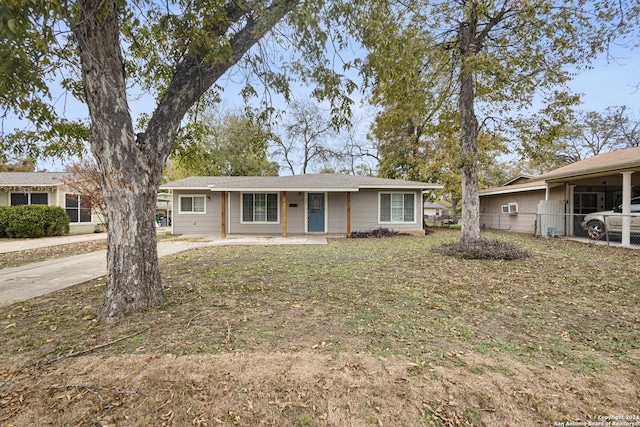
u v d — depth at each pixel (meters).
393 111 9.71
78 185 14.33
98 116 3.30
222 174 24.84
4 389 2.14
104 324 3.24
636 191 12.41
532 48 7.91
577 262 6.77
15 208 12.56
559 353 2.70
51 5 2.38
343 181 13.93
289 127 26.20
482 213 18.84
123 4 3.09
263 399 2.05
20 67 3.28
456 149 14.21
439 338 2.98
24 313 3.65
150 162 3.65
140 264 3.60
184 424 1.83
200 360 2.51
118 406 1.97
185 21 3.35
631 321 3.42
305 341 2.88
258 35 4.16
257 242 10.84
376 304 3.96
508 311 3.74
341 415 1.92
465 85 8.32
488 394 2.12
